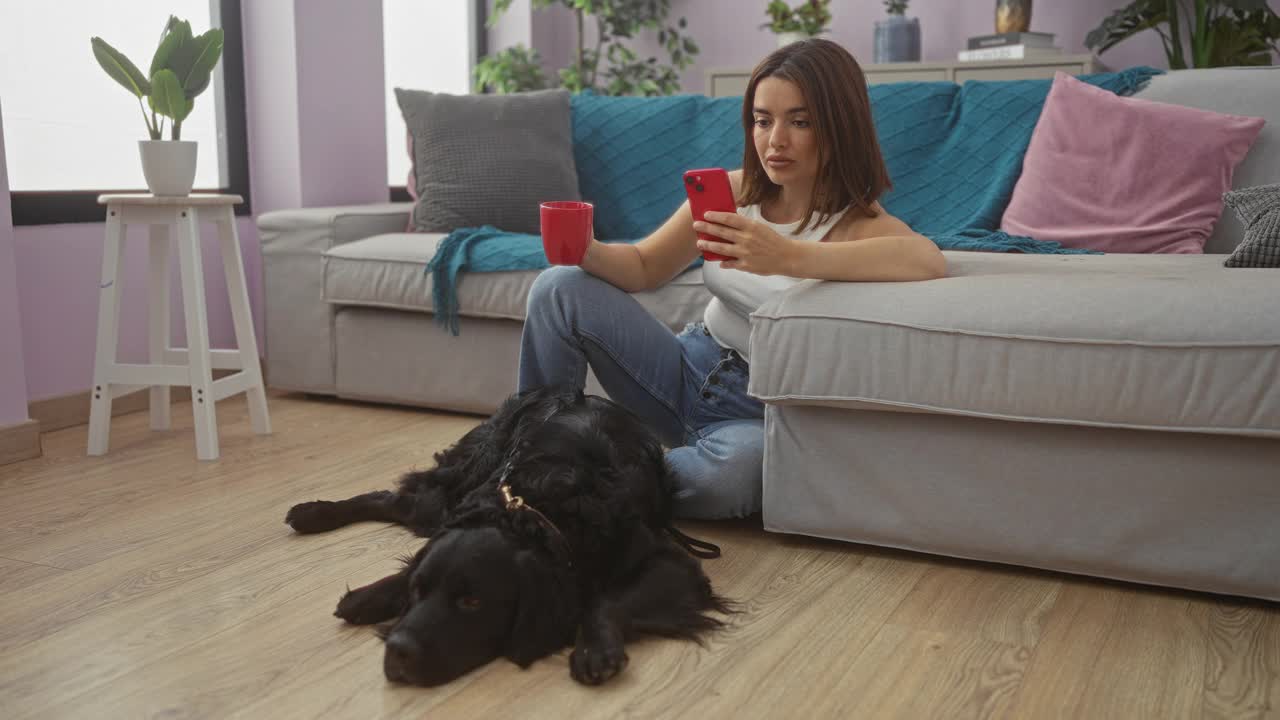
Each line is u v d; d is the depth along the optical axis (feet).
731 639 4.51
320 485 6.98
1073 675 4.18
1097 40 13.35
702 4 16.72
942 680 4.13
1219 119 7.85
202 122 10.78
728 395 6.03
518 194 9.90
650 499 5.12
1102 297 4.88
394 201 14.10
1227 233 7.87
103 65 7.63
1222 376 4.56
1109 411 4.79
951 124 9.43
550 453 4.69
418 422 9.00
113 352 7.79
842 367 5.27
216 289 10.68
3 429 7.50
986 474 5.21
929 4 15.40
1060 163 8.23
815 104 5.26
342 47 11.45
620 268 5.91
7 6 8.91
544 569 4.10
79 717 3.83
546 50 16.58
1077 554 5.08
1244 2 12.19
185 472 7.30
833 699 3.97
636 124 10.38
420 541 5.71
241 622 4.68
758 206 5.91
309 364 9.80
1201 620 4.73
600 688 4.04
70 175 9.53
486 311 8.73
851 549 5.69
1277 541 4.69
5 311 7.61
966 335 5.00
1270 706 3.90
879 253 5.40
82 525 6.09
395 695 3.99
